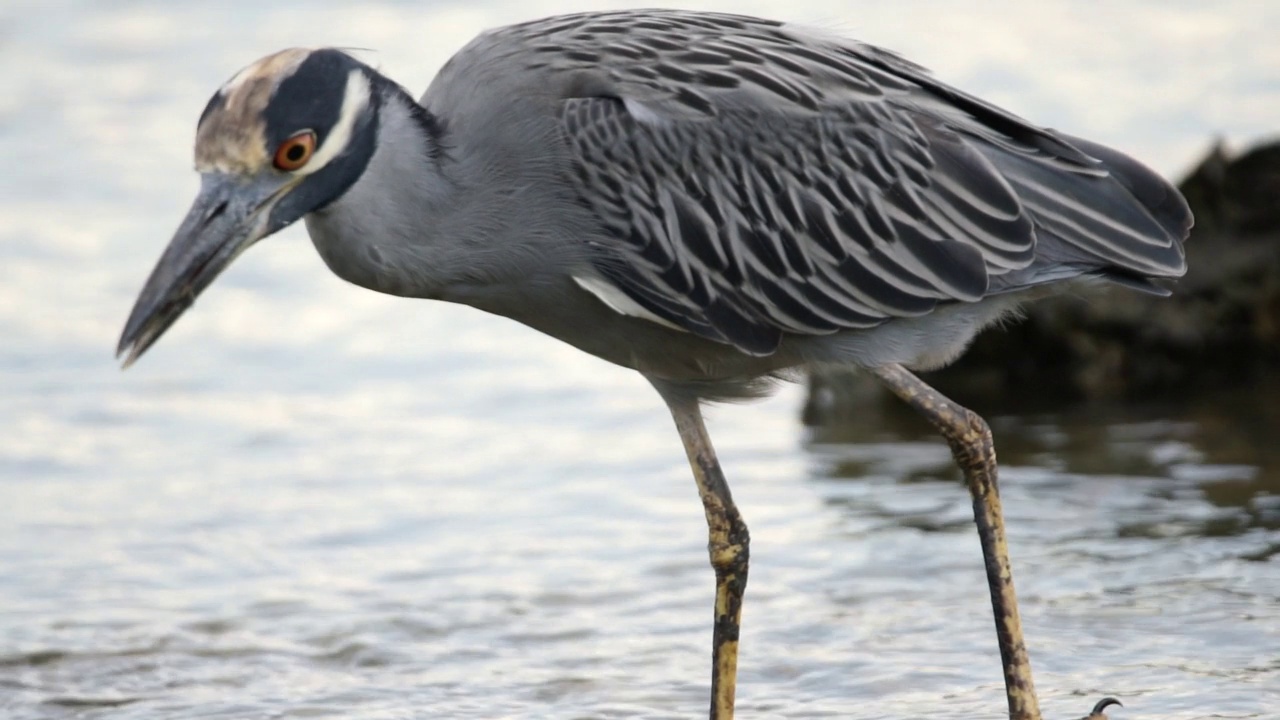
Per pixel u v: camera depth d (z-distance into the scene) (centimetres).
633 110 990
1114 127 2055
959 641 1148
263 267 1978
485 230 966
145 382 1700
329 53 921
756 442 1552
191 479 1495
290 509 1431
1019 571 1241
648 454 1531
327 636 1206
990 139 1027
